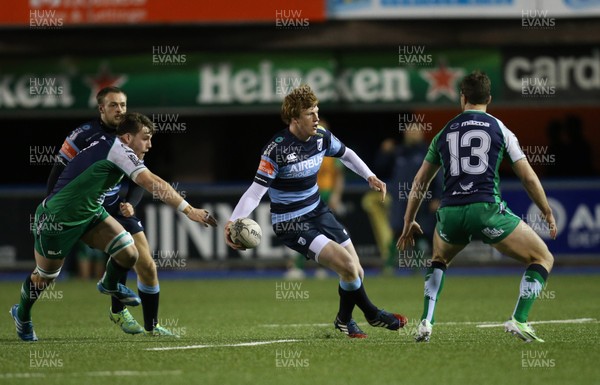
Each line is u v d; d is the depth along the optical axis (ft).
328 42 211.20
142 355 89.35
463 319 124.67
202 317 132.98
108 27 212.23
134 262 100.32
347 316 101.91
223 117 247.29
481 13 207.82
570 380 74.79
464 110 94.32
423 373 77.77
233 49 212.23
